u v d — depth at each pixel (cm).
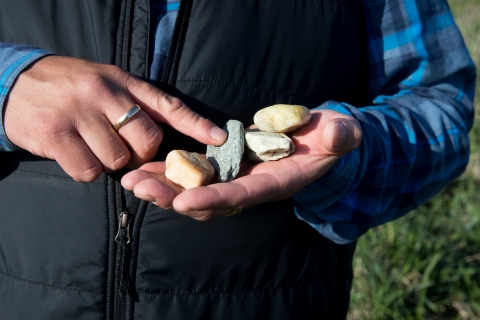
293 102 53
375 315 88
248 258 52
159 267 51
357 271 98
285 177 45
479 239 105
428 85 58
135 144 47
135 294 51
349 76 56
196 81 50
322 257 57
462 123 58
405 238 103
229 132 50
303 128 50
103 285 51
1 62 46
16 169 51
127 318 51
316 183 49
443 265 100
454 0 233
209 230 51
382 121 53
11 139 46
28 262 52
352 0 54
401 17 56
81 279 51
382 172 52
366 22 57
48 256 51
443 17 57
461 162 59
